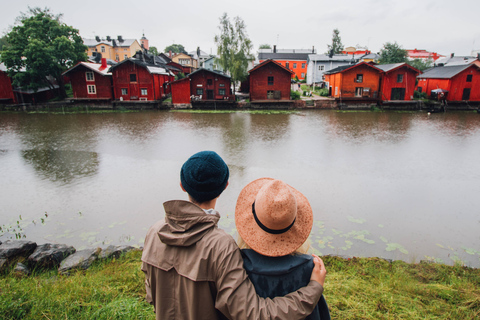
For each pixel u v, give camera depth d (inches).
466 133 774.5
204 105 1362.0
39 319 94.0
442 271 166.1
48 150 582.2
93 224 275.3
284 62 2340.1
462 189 374.9
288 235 44.8
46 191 363.3
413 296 126.0
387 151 579.5
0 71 1312.7
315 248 226.7
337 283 135.4
